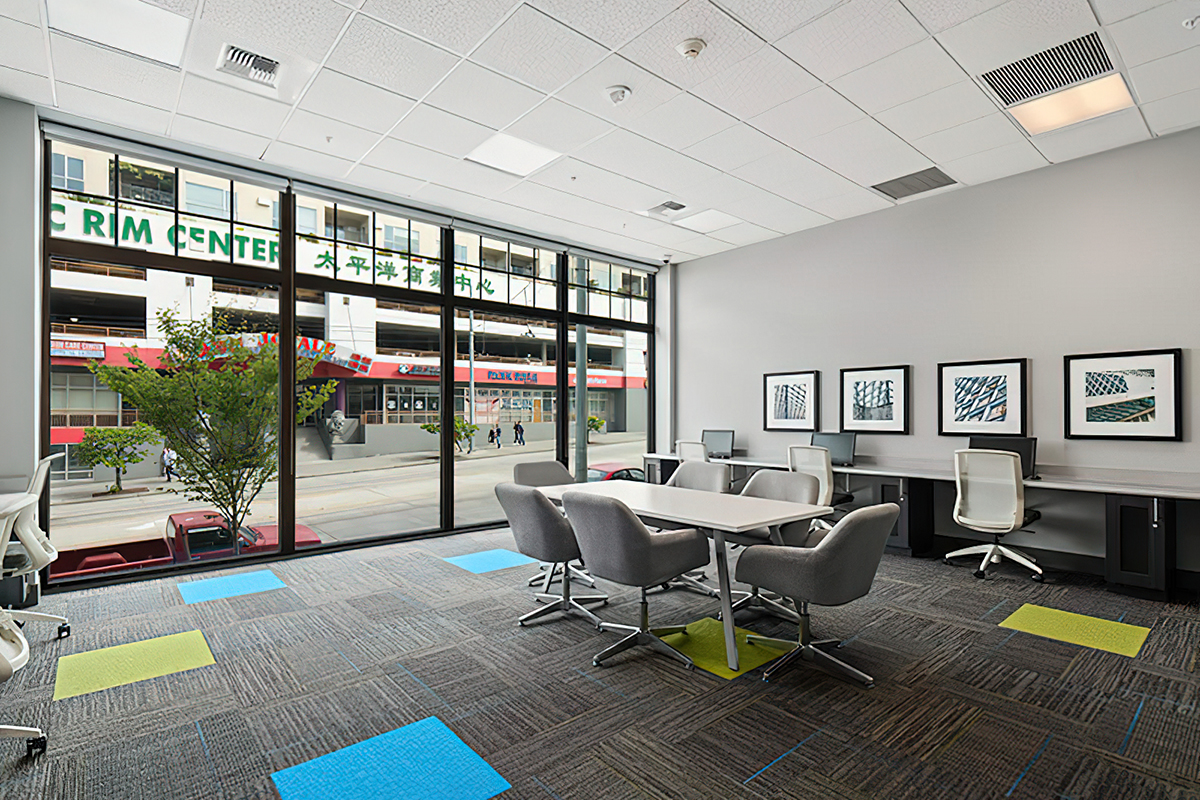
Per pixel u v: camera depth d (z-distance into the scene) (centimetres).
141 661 289
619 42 309
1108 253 442
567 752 212
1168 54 318
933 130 407
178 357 452
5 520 279
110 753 212
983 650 303
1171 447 416
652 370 770
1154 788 191
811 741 219
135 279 435
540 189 514
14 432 366
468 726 230
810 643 293
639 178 489
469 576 432
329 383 526
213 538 473
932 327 533
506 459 635
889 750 213
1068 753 211
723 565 286
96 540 434
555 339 666
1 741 220
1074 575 444
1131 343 433
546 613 354
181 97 364
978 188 506
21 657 197
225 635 322
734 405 693
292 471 482
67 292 414
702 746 215
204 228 453
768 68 333
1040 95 362
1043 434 471
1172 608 368
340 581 420
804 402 623
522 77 343
